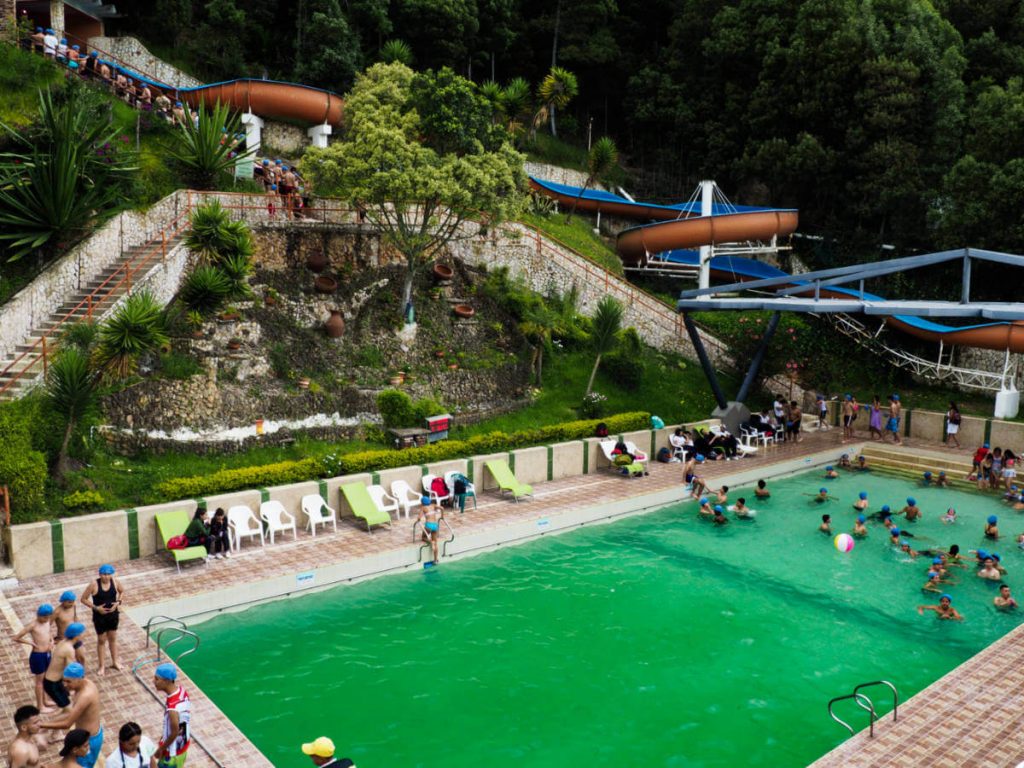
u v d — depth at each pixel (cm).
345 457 2056
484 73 5041
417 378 2486
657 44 5278
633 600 1678
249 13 4266
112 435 1889
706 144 4700
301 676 1341
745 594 1717
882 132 3988
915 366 3384
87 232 2259
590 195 4084
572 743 1172
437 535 1847
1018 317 2058
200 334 2188
